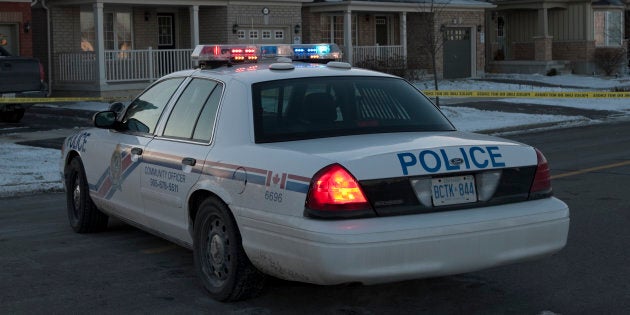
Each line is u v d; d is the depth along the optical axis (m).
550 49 34.56
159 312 5.41
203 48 6.49
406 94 6.11
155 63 23.84
